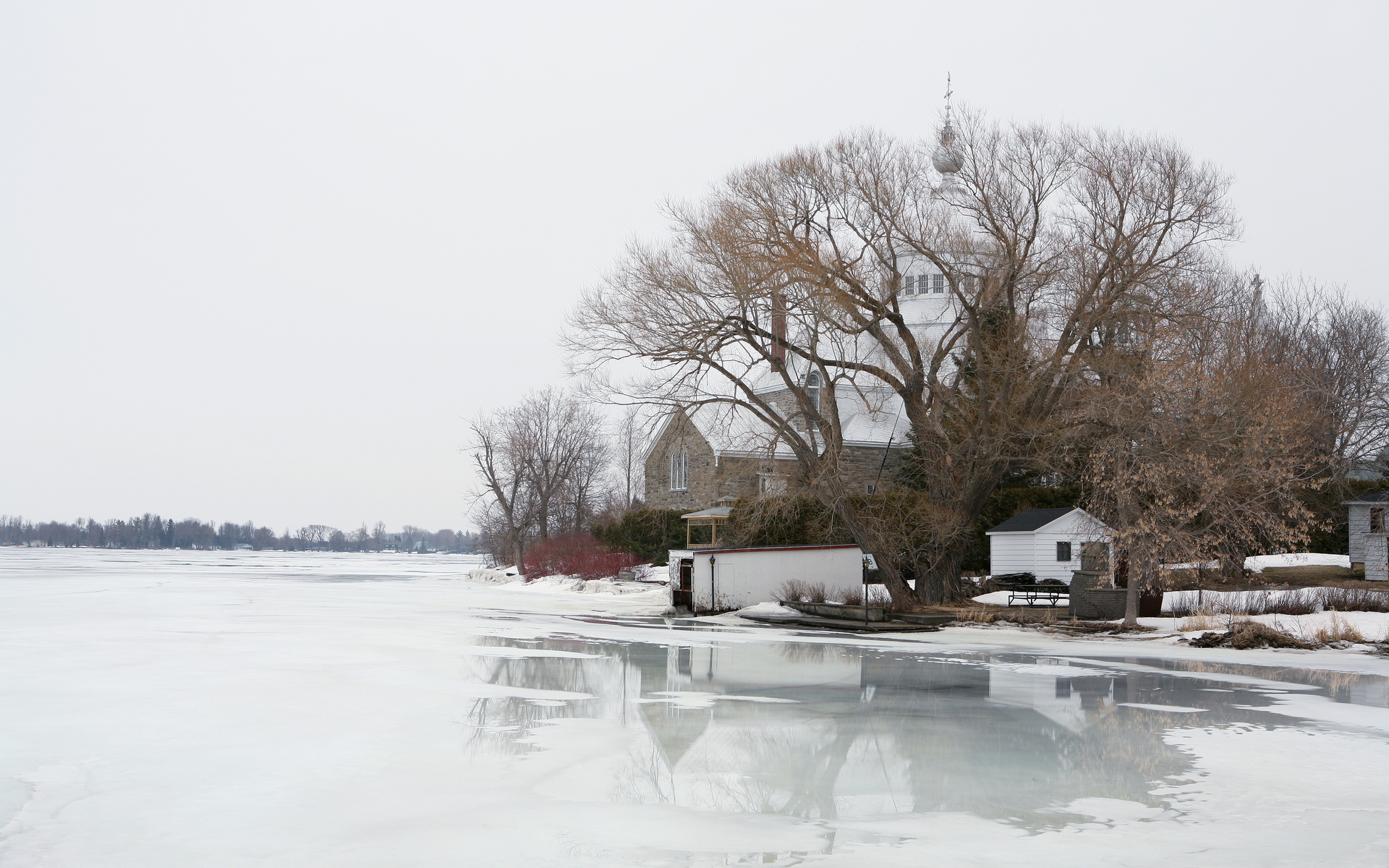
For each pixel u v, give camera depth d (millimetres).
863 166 30281
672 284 31266
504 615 31531
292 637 22469
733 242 30078
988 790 9109
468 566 106500
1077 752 10852
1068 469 33188
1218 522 26266
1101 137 29625
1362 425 47719
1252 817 8234
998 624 28500
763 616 30766
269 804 8188
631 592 43031
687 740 11188
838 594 35312
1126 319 29922
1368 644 22578
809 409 31906
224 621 27031
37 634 22531
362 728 11477
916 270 47844
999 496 43406
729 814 8164
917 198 30844
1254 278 56875
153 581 55375
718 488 53500
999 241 29859
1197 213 29094
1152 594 28734
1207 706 14156
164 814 7883
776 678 16641
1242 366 33938
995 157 29484
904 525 33188
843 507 31672
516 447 73188
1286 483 26984
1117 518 29641
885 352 35344
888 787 9180
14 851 6934
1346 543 43125
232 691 14164
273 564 106312
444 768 9570
